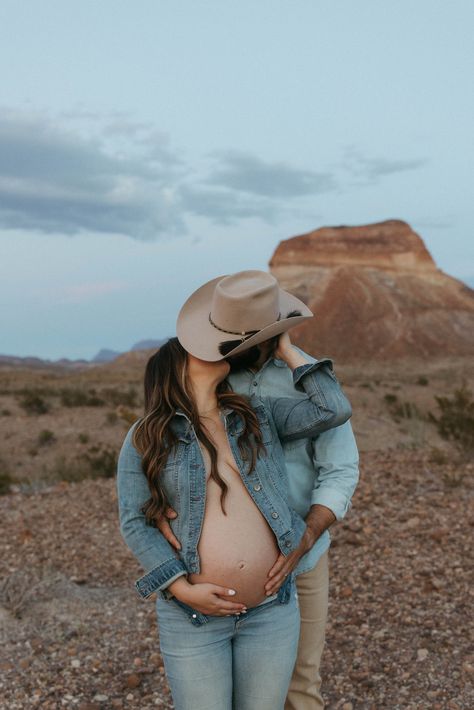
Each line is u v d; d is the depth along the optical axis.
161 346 2.79
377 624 4.82
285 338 2.95
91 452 16.41
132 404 24.55
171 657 2.59
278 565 2.59
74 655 4.62
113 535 7.31
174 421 2.65
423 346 121.06
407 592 5.28
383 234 148.25
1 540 7.23
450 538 6.35
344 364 116.12
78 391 27.20
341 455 2.97
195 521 2.57
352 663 4.33
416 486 8.30
